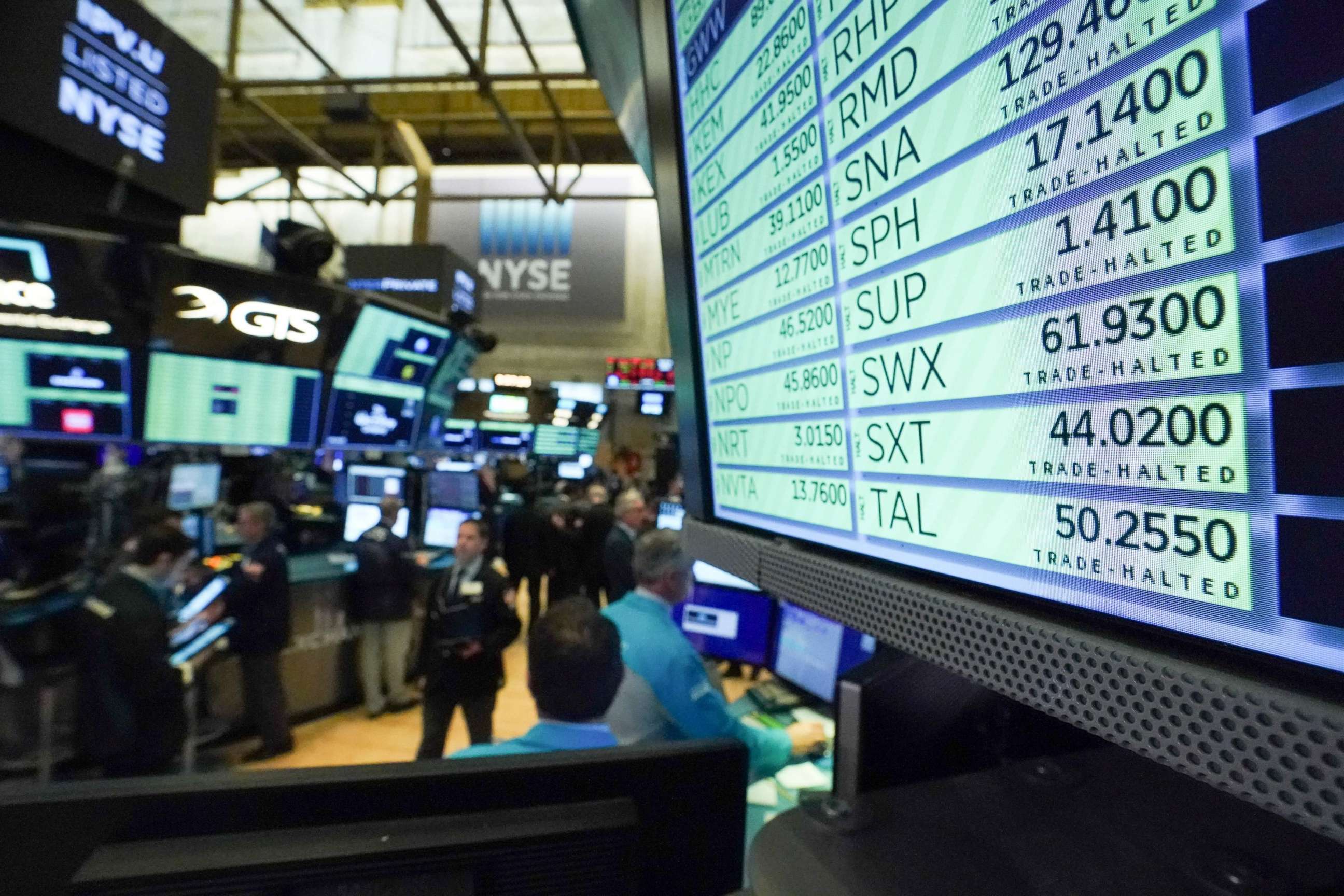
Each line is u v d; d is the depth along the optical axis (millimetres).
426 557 4617
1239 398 325
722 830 542
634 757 524
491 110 9914
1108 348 388
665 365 11297
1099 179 387
